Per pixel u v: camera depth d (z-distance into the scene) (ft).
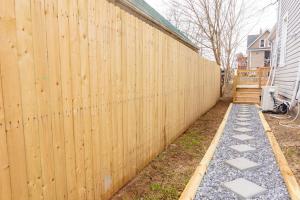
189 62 18.31
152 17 15.01
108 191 8.05
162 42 12.52
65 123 5.95
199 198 8.05
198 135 16.94
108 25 7.68
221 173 9.96
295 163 11.14
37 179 5.14
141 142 10.55
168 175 10.30
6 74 4.42
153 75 11.55
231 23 47.11
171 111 14.55
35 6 5.00
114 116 8.27
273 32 41.57
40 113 5.18
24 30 4.75
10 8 4.46
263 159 11.48
